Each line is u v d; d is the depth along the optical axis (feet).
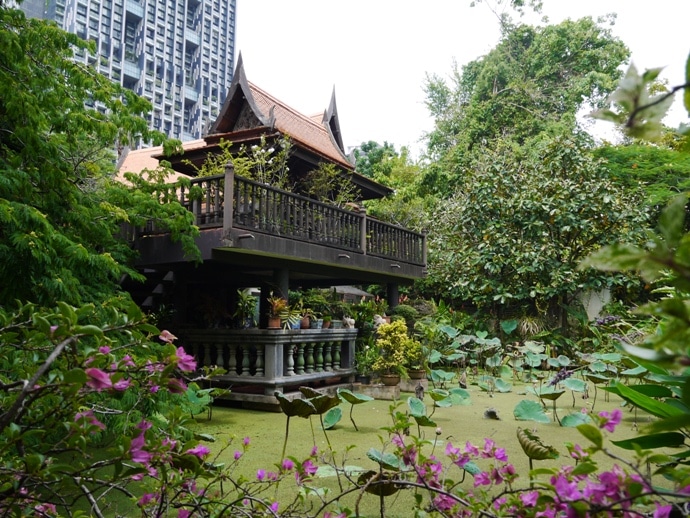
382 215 50.96
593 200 38.99
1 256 11.28
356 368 26.45
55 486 6.27
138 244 20.97
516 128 66.80
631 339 17.33
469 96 80.18
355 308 32.19
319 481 11.07
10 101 12.74
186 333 22.94
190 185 18.80
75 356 4.25
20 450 4.68
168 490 6.47
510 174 41.73
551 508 4.16
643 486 3.27
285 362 22.39
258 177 28.53
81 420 4.47
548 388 18.48
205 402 14.25
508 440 14.99
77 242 13.88
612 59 70.95
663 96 1.69
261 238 20.43
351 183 36.04
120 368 4.81
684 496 3.05
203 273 26.61
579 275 37.91
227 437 15.38
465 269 41.86
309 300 31.71
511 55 75.72
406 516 8.93
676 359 1.76
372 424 17.66
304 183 33.32
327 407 11.45
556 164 40.34
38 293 11.69
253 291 41.16
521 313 41.78
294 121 37.91
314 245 23.32
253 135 30.42
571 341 38.01
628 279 37.42
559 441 14.99
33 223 11.40
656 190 43.42
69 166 14.47
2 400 5.64
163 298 25.96
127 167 40.34
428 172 58.95
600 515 3.56
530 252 38.81
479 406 21.86
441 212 47.57
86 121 14.65
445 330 33.68
